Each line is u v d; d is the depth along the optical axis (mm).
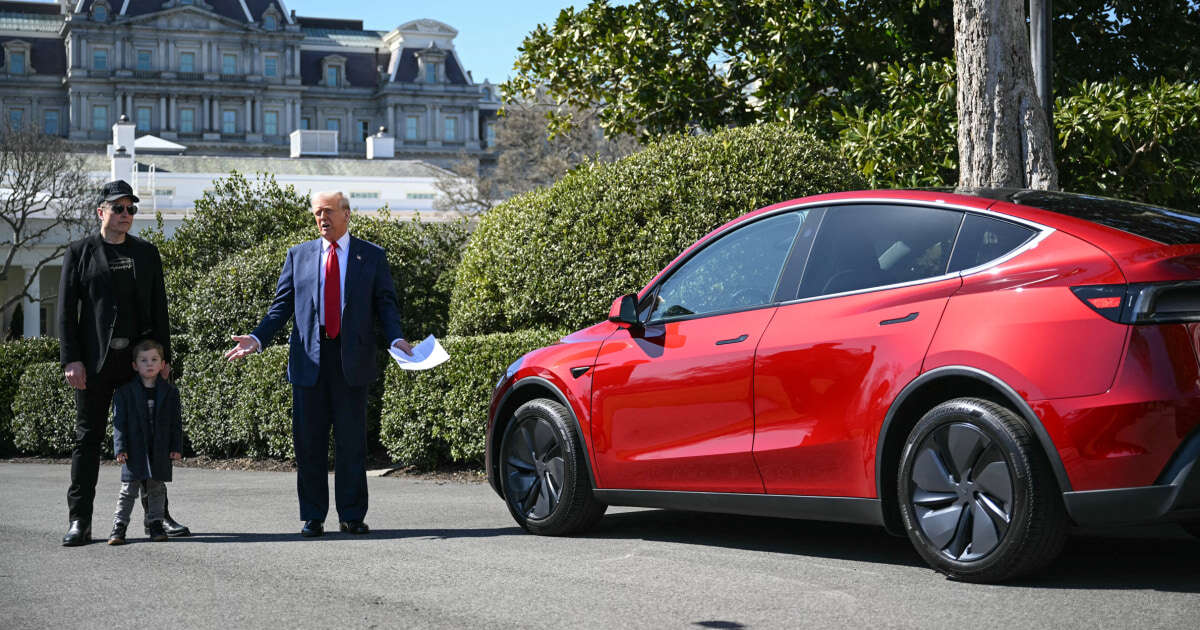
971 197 4746
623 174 9195
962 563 4402
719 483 5273
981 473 4340
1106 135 10195
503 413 6492
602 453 5832
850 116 11914
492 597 4531
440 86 129250
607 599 4438
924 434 4504
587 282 9078
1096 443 4031
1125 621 3826
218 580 5039
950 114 10961
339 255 6473
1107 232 4293
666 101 14273
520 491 6238
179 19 115750
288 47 122500
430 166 78812
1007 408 4336
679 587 4621
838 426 4785
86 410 6297
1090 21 12844
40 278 54281
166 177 63906
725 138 9047
